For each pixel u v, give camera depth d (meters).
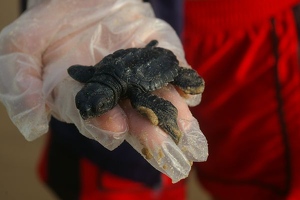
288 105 0.62
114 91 0.42
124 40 0.50
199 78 0.45
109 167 0.62
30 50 0.48
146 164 0.62
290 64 0.62
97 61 0.48
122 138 0.43
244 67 0.63
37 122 0.45
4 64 0.47
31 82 0.46
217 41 0.63
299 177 0.62
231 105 0.64
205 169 0.67
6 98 0.46
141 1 0.54
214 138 0.65
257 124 0.63
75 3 0.50
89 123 0.43
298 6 0.63
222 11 0.62
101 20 0.50
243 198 0.66
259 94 0.63
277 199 0.64
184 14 0.63
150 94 0.43
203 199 0.85
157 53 0.45
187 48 0.64
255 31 0.62
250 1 0.62
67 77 0.46
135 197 0.64
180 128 0.43
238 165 0.65
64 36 0.49
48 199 0.85
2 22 1.13
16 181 0.87
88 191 0.64
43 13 0.50
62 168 0.64
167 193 0.65
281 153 0.63
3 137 0.94
